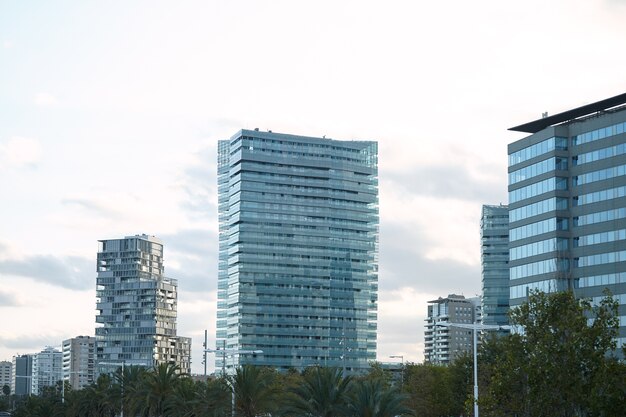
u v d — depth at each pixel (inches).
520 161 7327.8
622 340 6338.6
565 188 6914.4
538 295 2369.6
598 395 2166.6
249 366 4525.1
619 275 6441.9
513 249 7322.8
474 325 3090.6
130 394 5856.3
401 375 7578.7
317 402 3735.2
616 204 6540.4
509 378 2298.2
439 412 5334.6
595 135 6756.9
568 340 2247.8
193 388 5329.7
